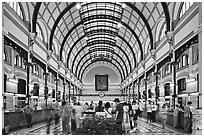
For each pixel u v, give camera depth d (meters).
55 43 38.56
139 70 45.69
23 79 22.61
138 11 31.61
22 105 20.70
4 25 16.92
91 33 48.44
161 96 28.56
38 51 27.25
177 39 22.23
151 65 33.91
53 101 37.06
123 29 45.06
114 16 39.53
